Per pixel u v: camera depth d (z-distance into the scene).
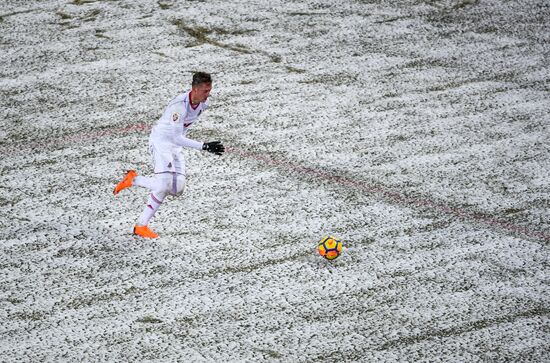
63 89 43.38
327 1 57.28
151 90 43.28
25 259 28.89
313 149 37.56
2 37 50.09
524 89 44.44
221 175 35.12
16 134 38.66
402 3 57.38
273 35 51.03
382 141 38.47
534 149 37.94
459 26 53.34
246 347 24.17
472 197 33.66
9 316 25.69
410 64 47.44
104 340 24.53
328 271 28.30
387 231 31.00
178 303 26.39
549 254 29.55
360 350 24.08
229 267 28.52
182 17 53.38
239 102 42.22
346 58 48.03
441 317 25.77
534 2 57.88
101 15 53.66
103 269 28.33
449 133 39.38
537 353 24.05
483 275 28.14
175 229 31.02
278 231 30.89
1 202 32.78
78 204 32.72
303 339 24.58
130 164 36.00
